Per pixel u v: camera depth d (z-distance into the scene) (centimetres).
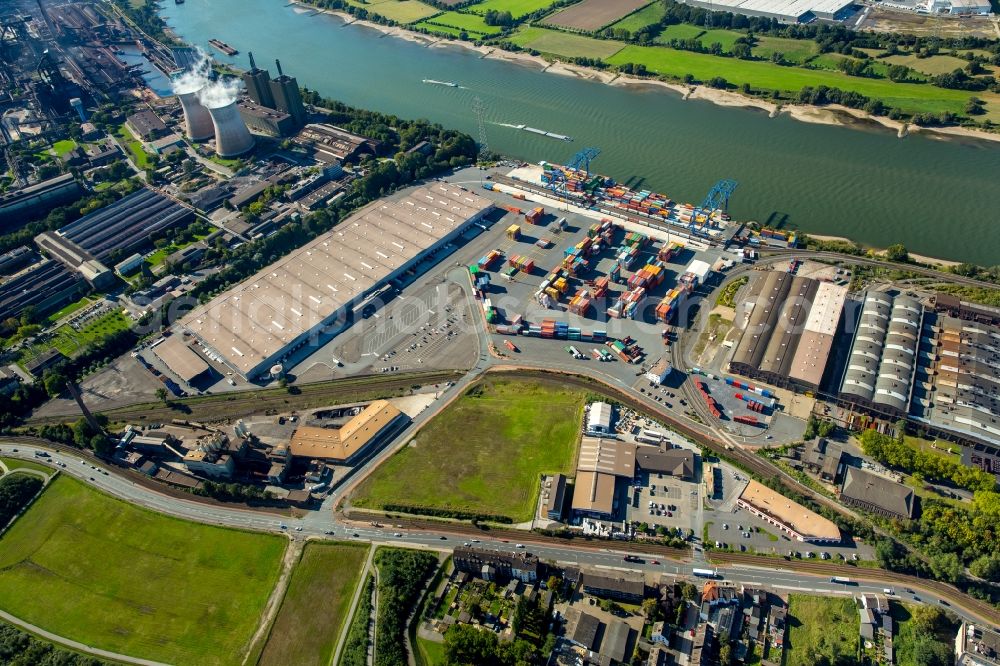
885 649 19612
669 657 19800
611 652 19925
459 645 19738
